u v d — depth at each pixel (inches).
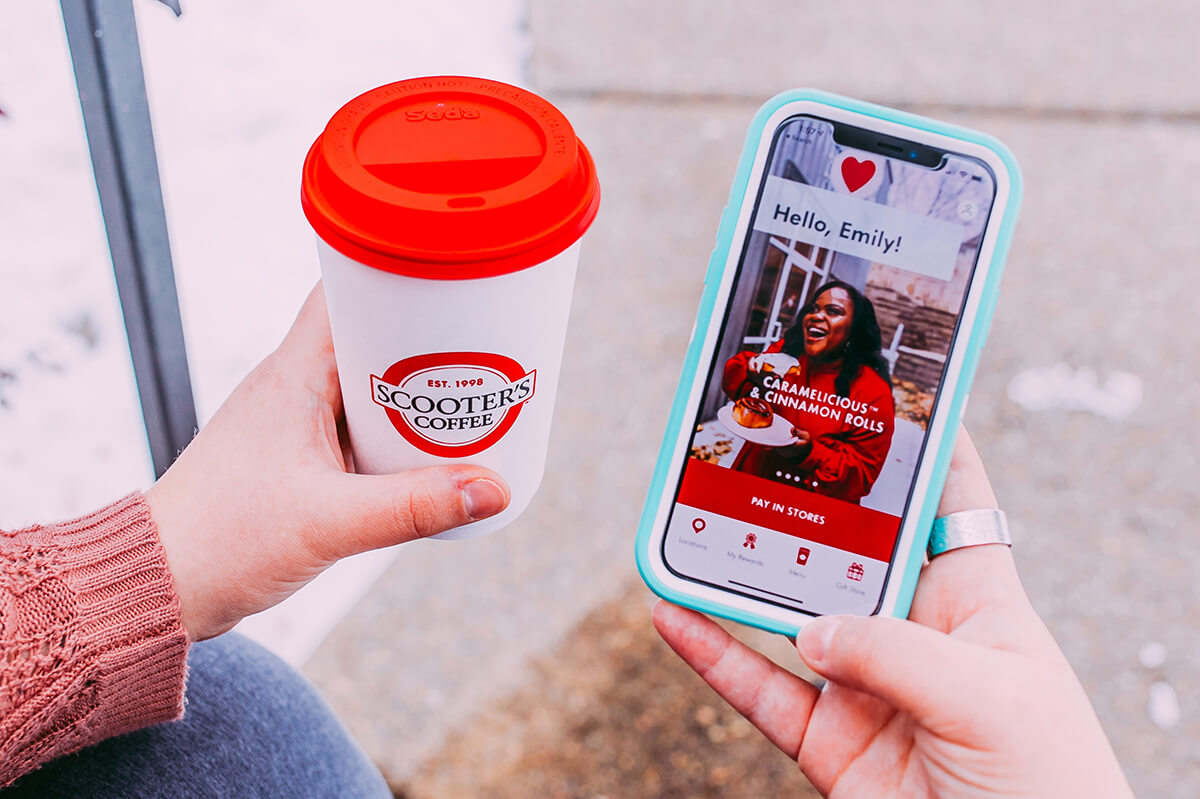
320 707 38.6
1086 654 64.1
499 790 55.3
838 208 35.7
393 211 22.7
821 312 36.2
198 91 67.6
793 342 36.4
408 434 28.4
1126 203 92.3
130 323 36.4
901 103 100.7
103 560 27.2
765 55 104.5
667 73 100.7
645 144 93.2
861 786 35.9
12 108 56.4
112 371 55.9
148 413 38.7
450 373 26.4
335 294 25.4
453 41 82.9
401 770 55.8
